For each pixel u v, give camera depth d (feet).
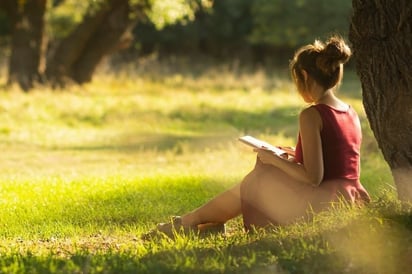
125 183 43.65
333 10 169.17
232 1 184.24
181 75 155.53
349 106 28.27
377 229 25.14
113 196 39.60
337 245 24.72
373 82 28.40
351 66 166.71
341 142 27.27
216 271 23.20
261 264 23.67
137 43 172.04
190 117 99.09
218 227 28.76
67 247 29.09
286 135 84.64
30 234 31.68
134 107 103.86
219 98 119.96
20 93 107.24
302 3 169.68
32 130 81.97
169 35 182.70
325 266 23.65
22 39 115.65
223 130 88.48
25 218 34.86
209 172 50.42
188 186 43.01
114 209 36.32
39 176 51.01
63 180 46.14
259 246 25.32
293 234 25.96
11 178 49.01
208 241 26.84
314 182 26.86
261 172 27.96
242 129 89.25
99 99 109.70
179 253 24.84
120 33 120.16
